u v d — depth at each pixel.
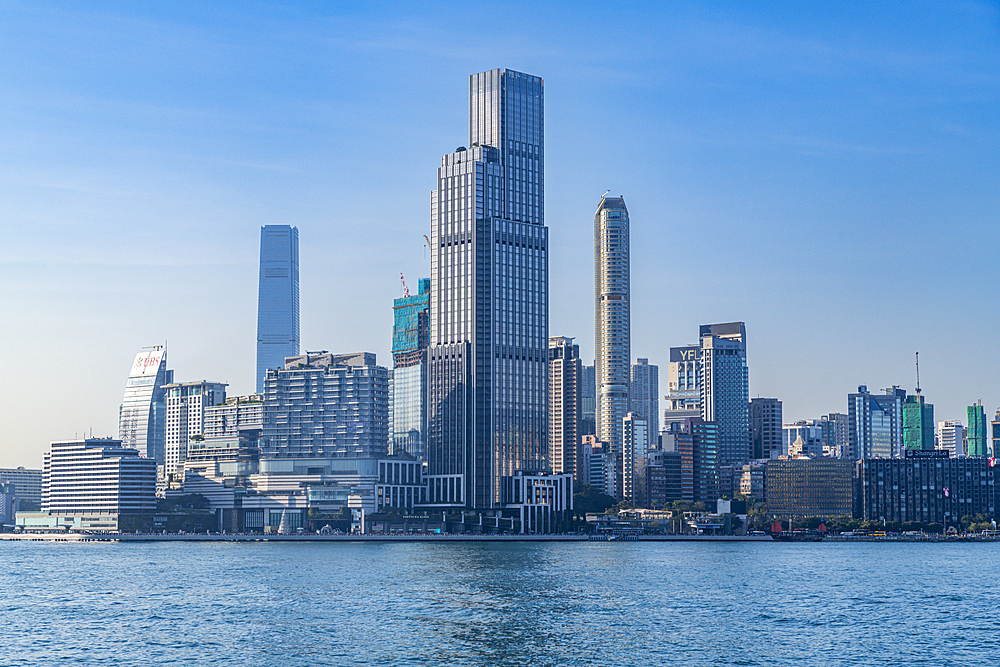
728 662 189.38
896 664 189.50
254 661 187.25
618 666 185.38
